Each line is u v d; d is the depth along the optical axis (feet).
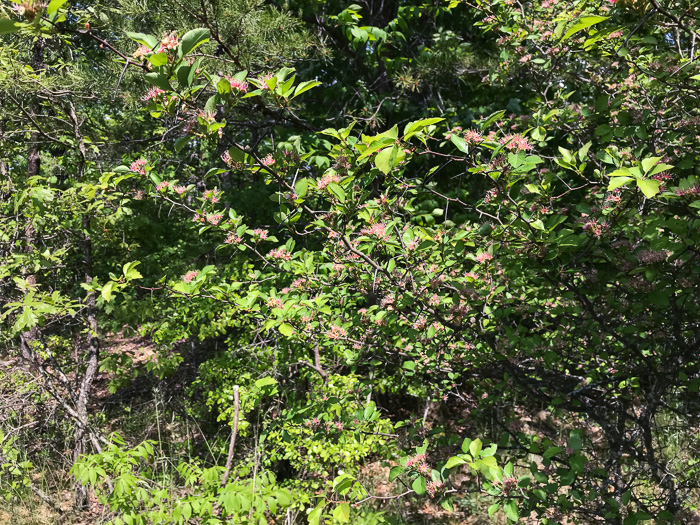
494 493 6.07
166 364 14.34
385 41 14.58
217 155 14.14
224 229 8.34
